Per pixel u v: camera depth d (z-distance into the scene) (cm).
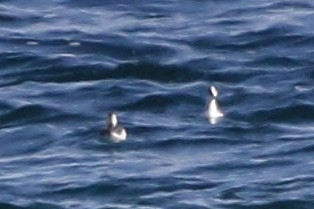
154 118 3136
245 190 2848
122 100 3206
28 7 3731
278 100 3206
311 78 3312
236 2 3725
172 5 3716
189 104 3197
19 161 2980
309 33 3528
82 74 3338
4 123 3144
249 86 3275
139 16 3662
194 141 3036
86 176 2902
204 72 3334
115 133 3033
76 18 3656
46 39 3525
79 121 3133
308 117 3150
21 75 3353
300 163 2953
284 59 3400
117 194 2850
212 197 2827
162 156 2984
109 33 3544
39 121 3141
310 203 2806
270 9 3681
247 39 3506
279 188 2855
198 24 3603
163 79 3312
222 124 3108
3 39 3531
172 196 2831
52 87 3281
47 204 2823
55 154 3000
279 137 3059
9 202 2828
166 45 3466
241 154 2989
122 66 3356
